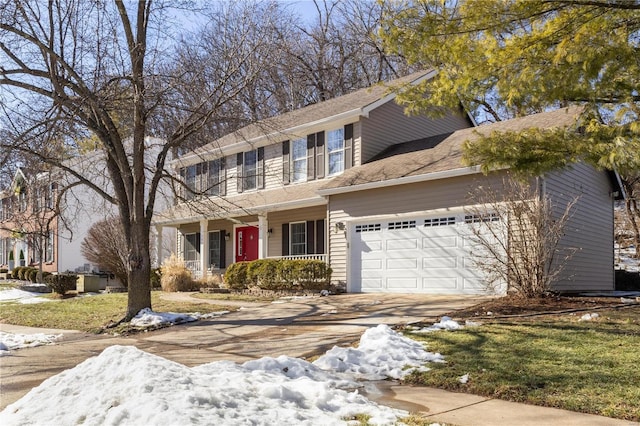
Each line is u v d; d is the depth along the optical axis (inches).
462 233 534.3
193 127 532.4
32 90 474.6
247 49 570.6
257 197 829.2
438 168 554.6
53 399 190.7
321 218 770.2
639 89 324.8
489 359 279.9
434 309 442.9
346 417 196.1
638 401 210.1
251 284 711.1
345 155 725.3
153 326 473.1
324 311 493.7
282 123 818.2
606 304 423.5
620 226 1071.6
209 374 230.4
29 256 1368.1
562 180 551.8
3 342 419.5
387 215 602.2
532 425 193.3
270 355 336.2
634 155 289.6
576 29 295.9
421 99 386.6
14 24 463.5
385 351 305.3
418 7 326.0
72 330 492.1
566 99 338.0
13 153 499.8
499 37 316.2
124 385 187.8
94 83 494.0
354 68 1376.7
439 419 200.8
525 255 451.8
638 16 297.9
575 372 249.9
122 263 895.1
